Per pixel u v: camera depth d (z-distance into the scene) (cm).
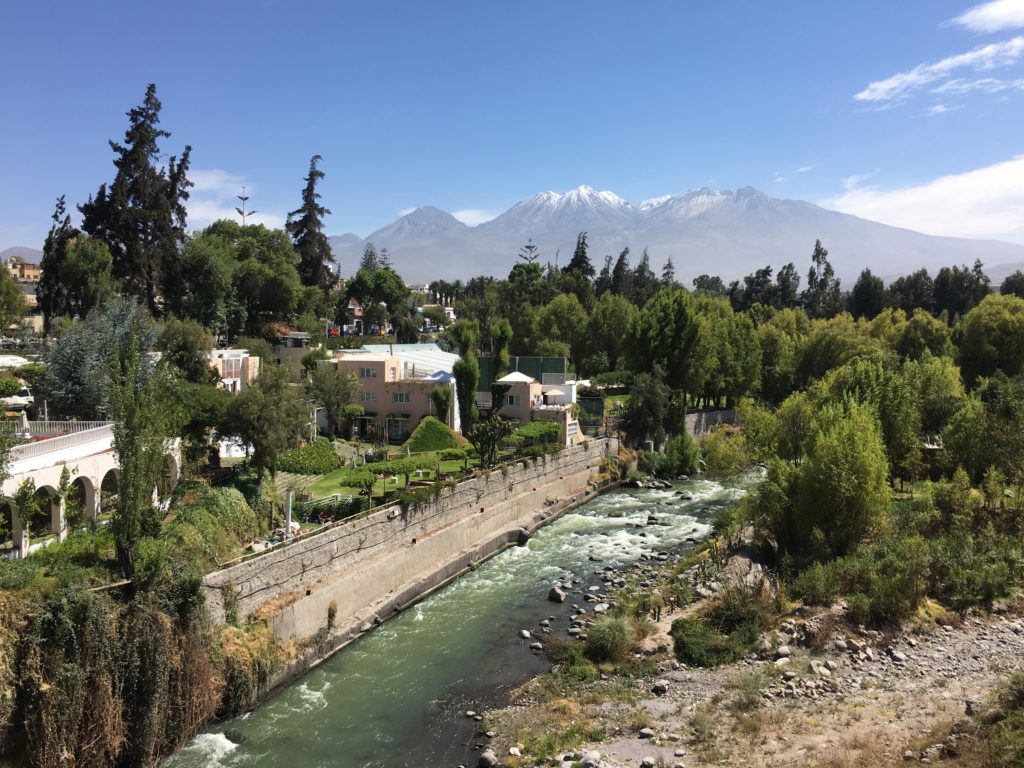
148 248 8100
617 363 11962
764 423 7088
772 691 2916
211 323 8712
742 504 4816
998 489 4978
